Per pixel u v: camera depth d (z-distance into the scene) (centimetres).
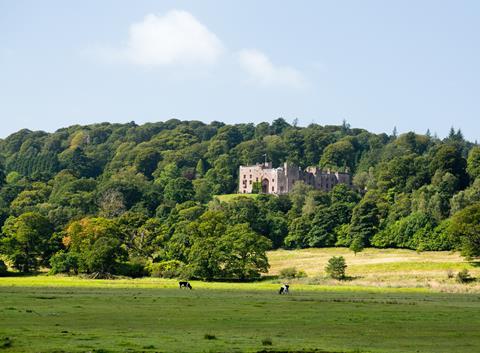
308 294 14200
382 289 16938
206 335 6475
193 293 13838
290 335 6919
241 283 19950
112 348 5622
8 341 5888
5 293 12694
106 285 17100
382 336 6956
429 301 12231
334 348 5941
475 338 6881
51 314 8550
